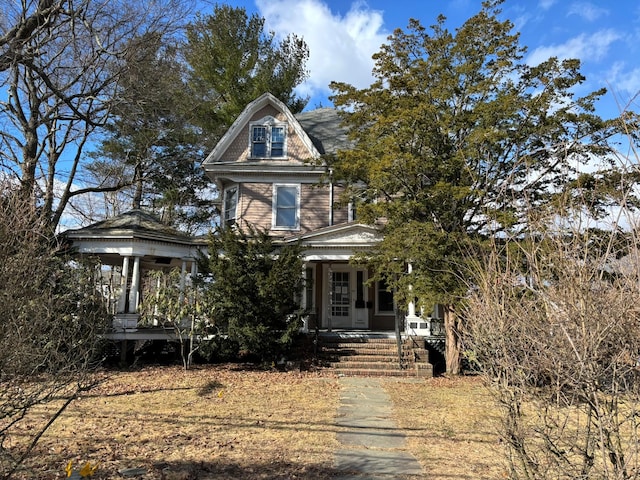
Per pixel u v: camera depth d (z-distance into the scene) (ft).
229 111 85.10
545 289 11.68
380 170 40.96
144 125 67.97
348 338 52.01
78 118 58.65
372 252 49.19
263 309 45.44
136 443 21.61
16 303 13.89
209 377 41.47
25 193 24.64
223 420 26.30
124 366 47.34
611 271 11.07
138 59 55.31
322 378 41.98
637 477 10.28
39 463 18.58
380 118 41.57
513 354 12.44
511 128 41.50
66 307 23.48
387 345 50.60
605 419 10.61
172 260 63.93
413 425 25.82
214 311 45.96
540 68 42.75
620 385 10.61
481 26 44.55
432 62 45.24
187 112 73.82
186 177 96.17
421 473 17.95
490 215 16.15
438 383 40.37
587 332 10.61
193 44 77.46
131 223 55.26
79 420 25.82
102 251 52.44
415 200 42.57
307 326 55.83
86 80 57.67
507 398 12.68
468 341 16.83
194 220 102.94
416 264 42.04
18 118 57.52
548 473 13.92
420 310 48.93
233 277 45.57
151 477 17.24
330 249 54.65
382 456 20.13
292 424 25.67
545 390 12.13
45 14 48.80
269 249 47.93
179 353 53.01
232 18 86.33
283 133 66.33
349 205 63.52
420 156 42.34
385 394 35.14
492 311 13.11
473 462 19.33
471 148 40.70
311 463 19.11
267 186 65.26
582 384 10.68
